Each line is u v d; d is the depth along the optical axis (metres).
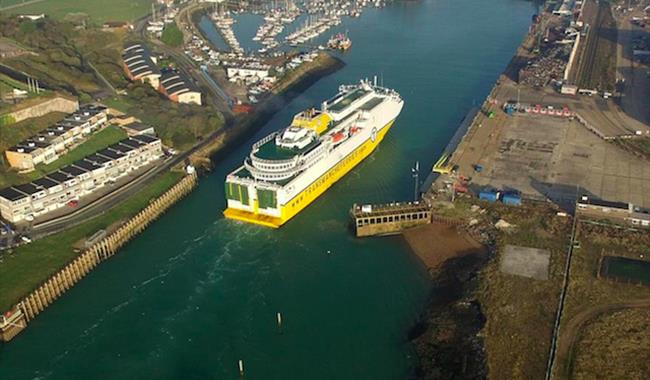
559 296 126.44
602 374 106.81
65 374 118.50
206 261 151.00
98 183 176.38
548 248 142.75
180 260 151.62
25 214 159.25
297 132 175.62
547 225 151.25
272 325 130.12
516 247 143.88
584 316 120.69
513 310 123.38
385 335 127.00
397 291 139.62
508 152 191.12
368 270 147.00
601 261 137.25
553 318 120.56
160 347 124.50
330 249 155.12
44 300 135.88
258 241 158.50
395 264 148.75
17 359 122.44
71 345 125.69
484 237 150.88
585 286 129.12
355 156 194.25
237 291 140.12
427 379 113.75
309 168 169.88
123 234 157.50
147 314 133.62
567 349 112.69
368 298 137.75
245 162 173.38
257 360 121.31
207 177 189.62
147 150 189.62
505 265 137.25
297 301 137.00
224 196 179.75
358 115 199.25
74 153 186.50
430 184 179.62
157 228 165.38
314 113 189.62
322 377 117.19
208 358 121.88
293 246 156.38
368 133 198.88
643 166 180.00
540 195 164.75
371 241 157.75
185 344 125.25
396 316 132.12
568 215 154.62
